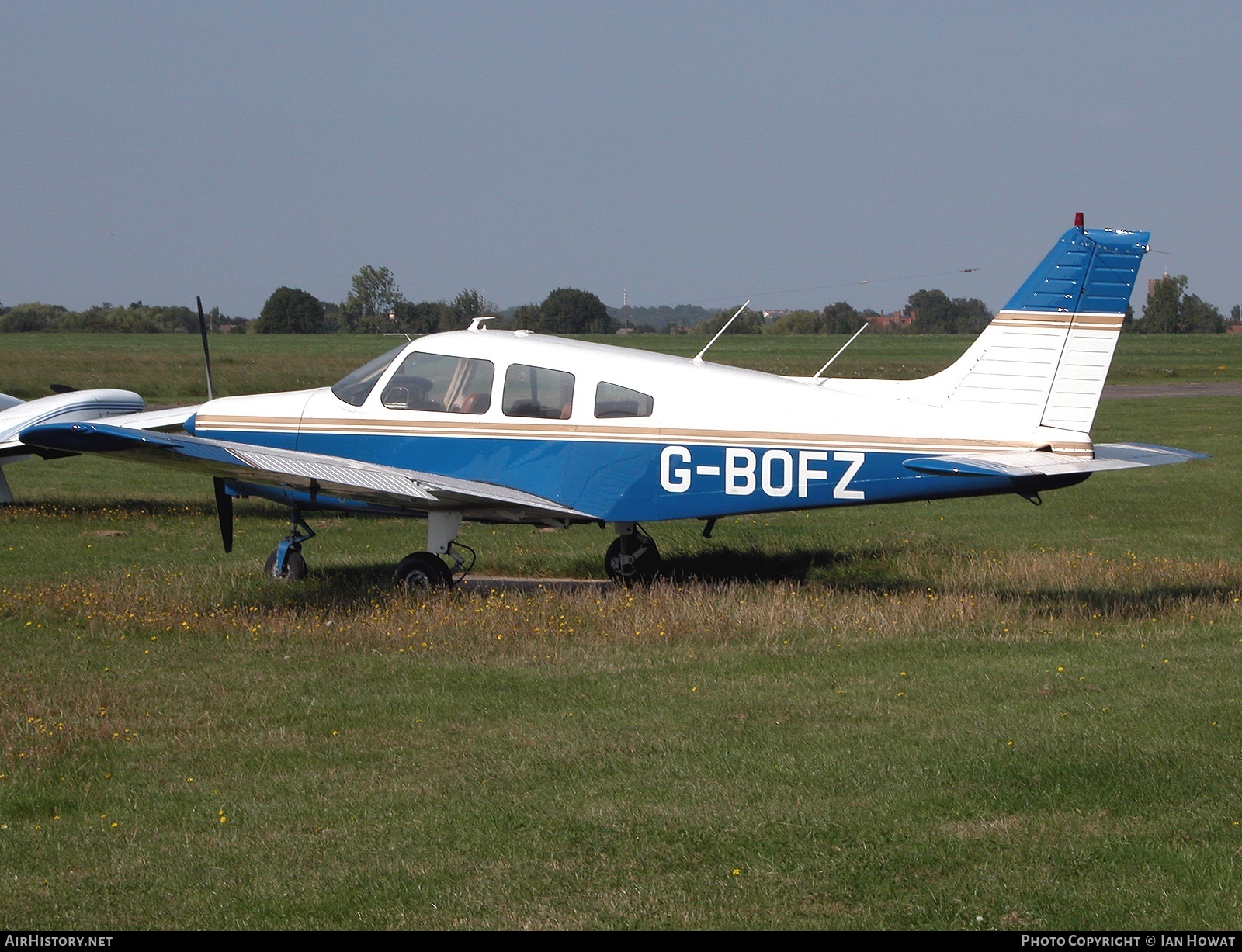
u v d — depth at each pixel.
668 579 44.59
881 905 16.97
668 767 22.48
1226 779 21.47
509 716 26.00
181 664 30.30
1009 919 16.55
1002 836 19.16
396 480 38.66
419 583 40.09
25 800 20.81
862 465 38.47
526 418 40.53
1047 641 33.06
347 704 26.80
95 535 53.19
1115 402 142.88
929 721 25.36
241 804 20.78
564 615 35.16
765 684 28.48
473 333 42.34
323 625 34.19
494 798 20.95
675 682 28.75
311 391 44.16
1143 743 23.45
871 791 21.20
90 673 29.33
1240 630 34.34
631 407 39.75
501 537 54.25
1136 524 60.91
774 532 57.44
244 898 17.23
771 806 20.50
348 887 17.56
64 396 61.44
